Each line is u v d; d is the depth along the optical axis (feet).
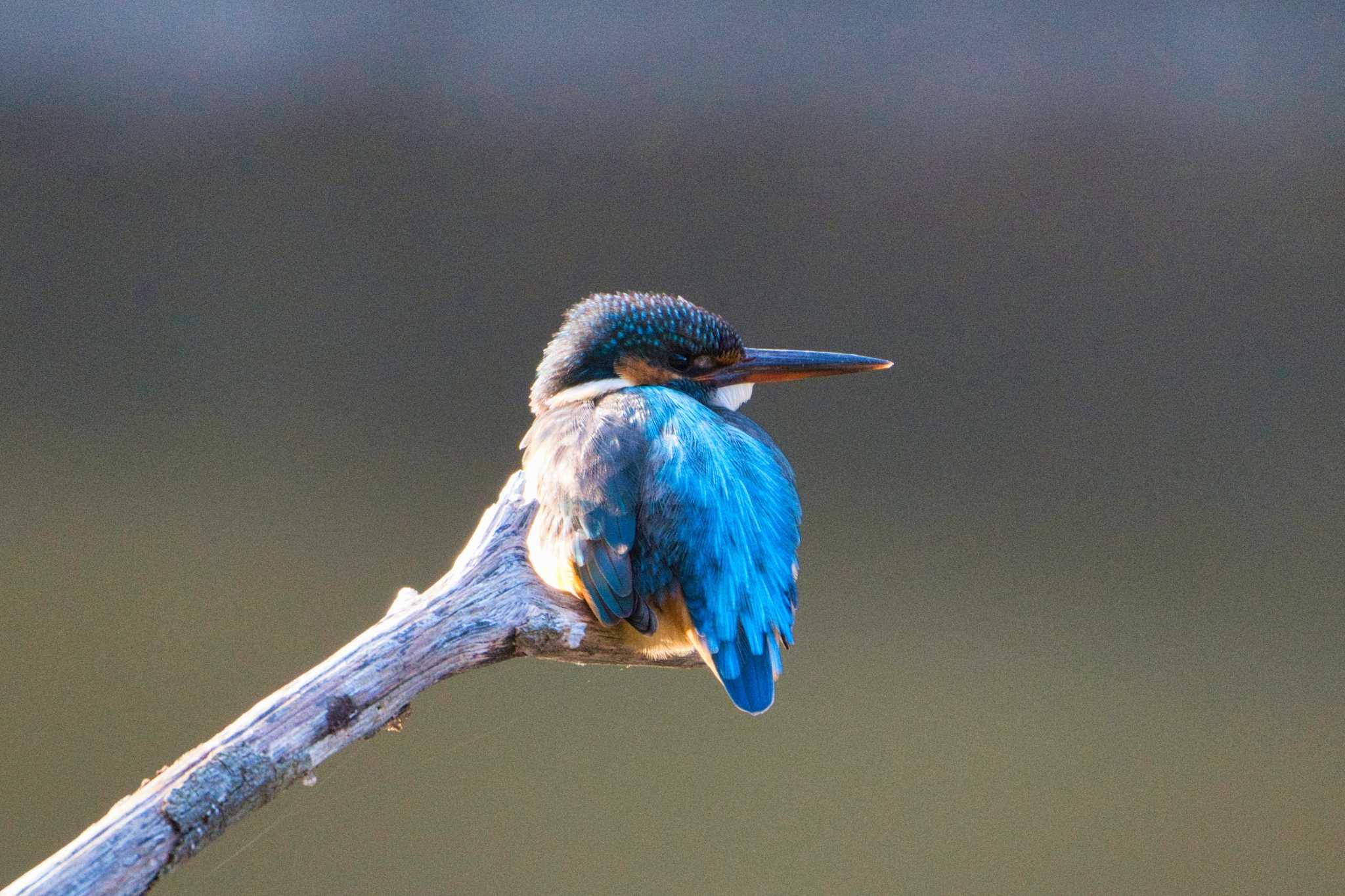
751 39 46.21
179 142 45.24
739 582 16.76
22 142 44.68
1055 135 45.16
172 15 45.24
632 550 16.90
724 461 17.37
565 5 45.91
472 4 45.83
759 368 21.29
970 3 46.16
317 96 45.68
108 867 12.62
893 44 45.73
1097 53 45.50
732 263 45.62
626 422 17.51
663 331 20.40
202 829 13.21
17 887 12.33
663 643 17.48
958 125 46.16
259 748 13.91
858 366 21.43
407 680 15.40
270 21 45.50
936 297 45.34
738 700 16.35
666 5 45.98
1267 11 45.75
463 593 16.40
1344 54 45.24
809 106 45.96
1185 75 45.98
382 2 45.65
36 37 44.68
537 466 17.52
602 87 45.91
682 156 45.80
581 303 21.08
